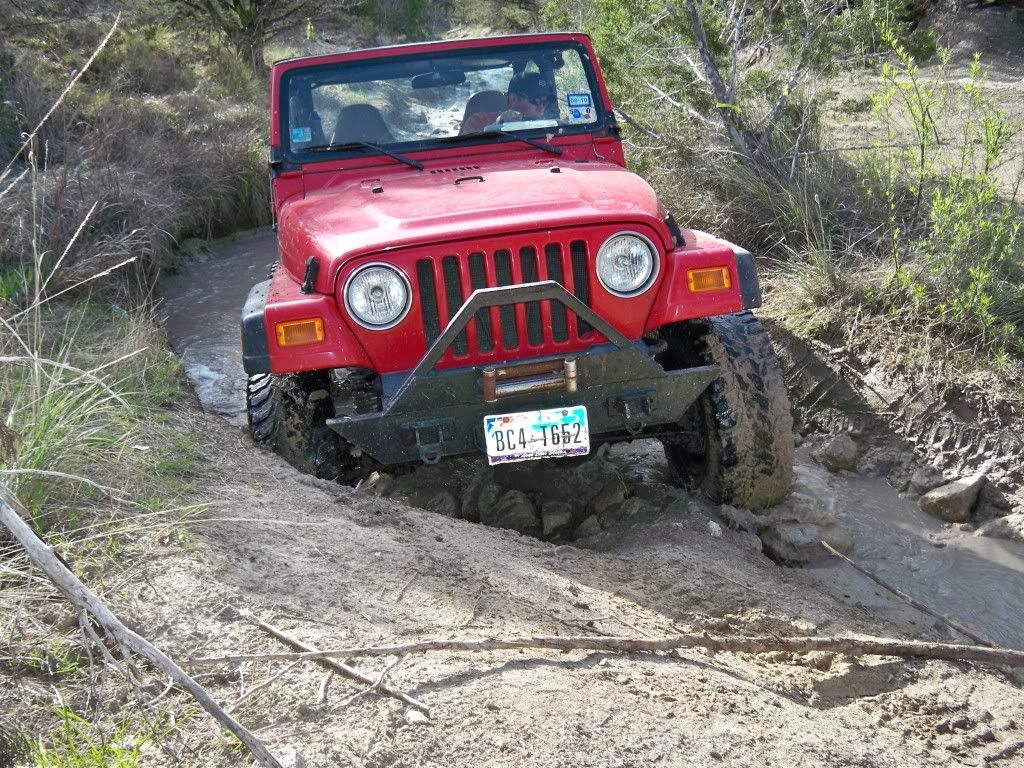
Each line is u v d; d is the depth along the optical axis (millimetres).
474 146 4766
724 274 3760
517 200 3809
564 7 10094
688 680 2783
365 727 2309
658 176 7512
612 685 2645
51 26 13727
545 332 3658
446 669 2578
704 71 8023
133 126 10586
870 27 7996
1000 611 3750
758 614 3418
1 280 5855
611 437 4262
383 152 4711
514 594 3209
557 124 4836
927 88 7000
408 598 3045
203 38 15922
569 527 4363
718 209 7164
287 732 2279
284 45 18344
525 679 2590
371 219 3828
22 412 3539
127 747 2172
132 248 7734
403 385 3529
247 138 10805
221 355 6793
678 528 4066
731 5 8383
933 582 3953
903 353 5328
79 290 6840
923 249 6012
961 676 3107
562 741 2334
